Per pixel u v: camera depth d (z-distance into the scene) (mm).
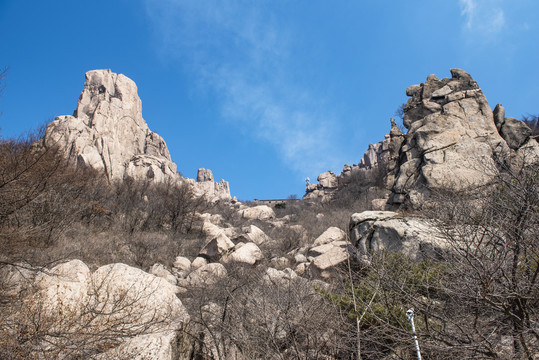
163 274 15047
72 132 37750
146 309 7750
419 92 23047
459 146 16328
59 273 8633
